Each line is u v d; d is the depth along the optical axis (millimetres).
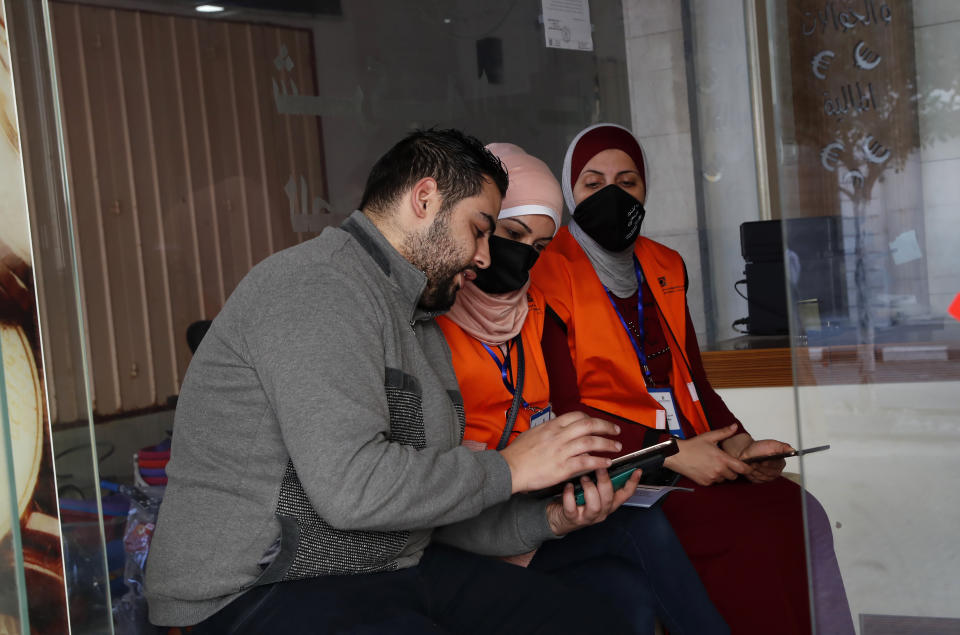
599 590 1558
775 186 3582
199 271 2299
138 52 2182
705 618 1562
